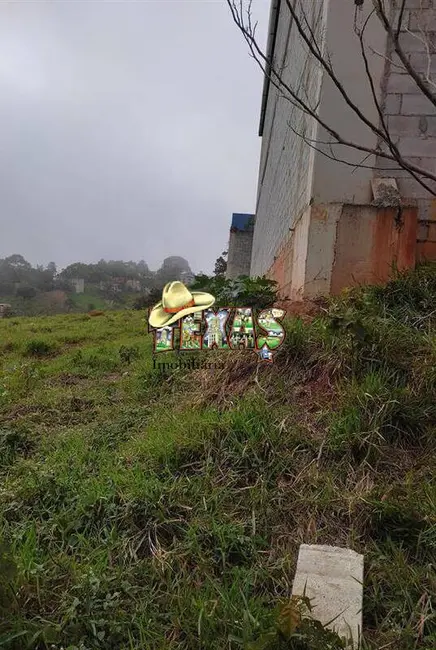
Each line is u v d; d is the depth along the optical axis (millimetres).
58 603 1641
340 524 1962
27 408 3838
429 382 2539
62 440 3020
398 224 3570
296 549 1867
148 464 2402
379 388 2488
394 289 3344
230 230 21203
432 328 2984
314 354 2924
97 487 2244
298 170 4617
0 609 1511
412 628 1503
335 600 1490
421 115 3621
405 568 1703
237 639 1386
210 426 2514
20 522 2129
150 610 1619
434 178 1790
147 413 3309
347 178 3668
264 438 2369
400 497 1989
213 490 2141
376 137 3648
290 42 6105
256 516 2010
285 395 2750
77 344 8008
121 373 4961
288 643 1289
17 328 10508
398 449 2318
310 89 4148
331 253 3631
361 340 2695
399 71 3602
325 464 2268
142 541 1941
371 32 3574
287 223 5398
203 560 1791
